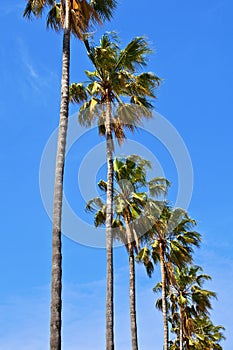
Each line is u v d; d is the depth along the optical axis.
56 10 17.75
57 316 11.95
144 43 21.28
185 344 45.72
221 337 56.59
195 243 35.25
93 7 17.84
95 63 21.91
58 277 12.40
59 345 11.70
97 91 22.39
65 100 14.91
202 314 42.38
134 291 24.97
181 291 42.72
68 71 15.44
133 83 22.56
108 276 19.33
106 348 18.38
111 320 18.77
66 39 15.95
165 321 33.12
